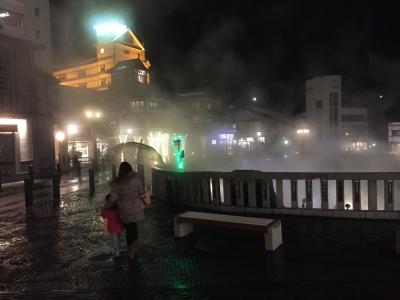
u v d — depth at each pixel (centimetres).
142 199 606
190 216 715
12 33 1998
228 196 954
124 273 548
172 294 470
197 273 537
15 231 855
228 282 500
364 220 805
